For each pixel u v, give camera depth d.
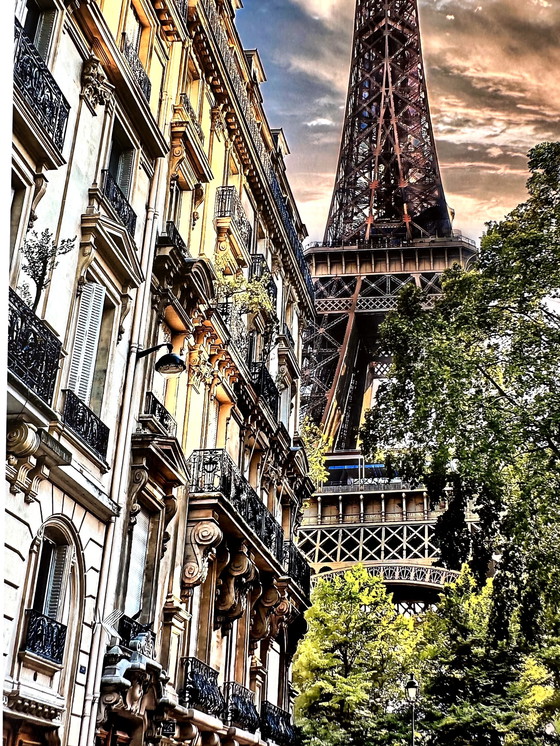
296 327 48.25
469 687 49.12
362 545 83.38
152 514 22.31
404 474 30.81
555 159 30.97
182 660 23.86
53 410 14.94
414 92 127.00
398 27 131.62
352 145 122.44
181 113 26.73
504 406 29.17
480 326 30.42
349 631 52.75
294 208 48.19
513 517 27.00
